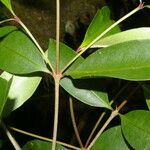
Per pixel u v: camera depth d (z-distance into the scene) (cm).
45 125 64
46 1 68
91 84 26
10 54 25
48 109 64
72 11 71
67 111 62
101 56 23
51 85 57
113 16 70
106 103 27
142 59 22
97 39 24
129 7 70
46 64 25
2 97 20
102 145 27
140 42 22
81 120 58
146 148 25
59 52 26
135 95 62
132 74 21
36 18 66
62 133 63
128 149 26
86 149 27
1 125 27
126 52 23
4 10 60
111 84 47
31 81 27
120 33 25
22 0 67
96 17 27
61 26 69
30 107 63
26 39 26
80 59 25
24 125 62
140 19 67
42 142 28
